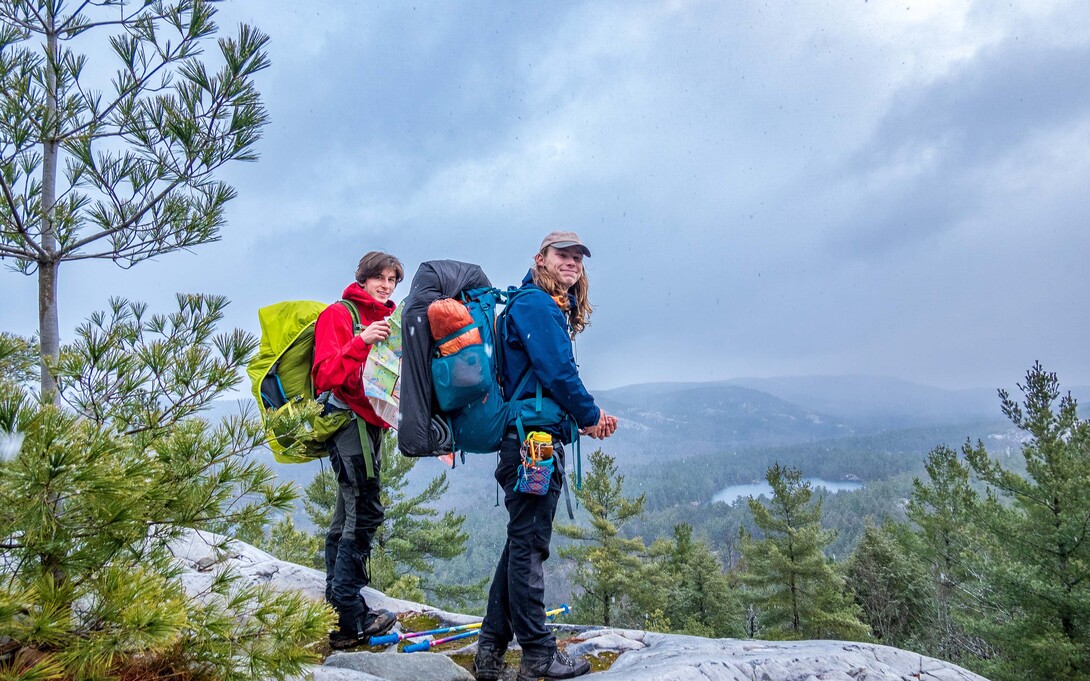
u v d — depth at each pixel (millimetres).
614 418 2947
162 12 3307
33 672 1716
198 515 2277
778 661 2928
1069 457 14578
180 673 2143
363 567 3686
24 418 1806
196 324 3365
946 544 21781
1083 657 13062
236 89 3242
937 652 24953
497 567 3168
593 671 3234
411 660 3074
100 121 3223
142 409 2611
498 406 2844
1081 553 13758
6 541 1971
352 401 3471
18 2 3104
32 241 3049
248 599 2311
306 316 3643
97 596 2043
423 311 2871
